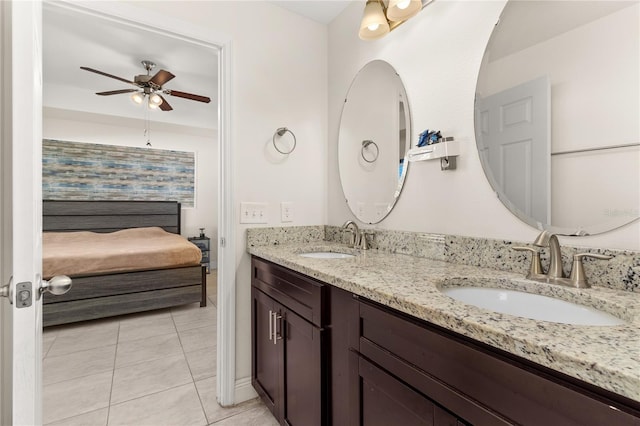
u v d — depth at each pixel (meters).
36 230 0.80
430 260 1.37
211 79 3.67
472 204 1.24
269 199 1.88
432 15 1.42
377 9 1.40
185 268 3.35
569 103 0.97
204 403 1.73
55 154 4.42
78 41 2.83
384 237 1.64
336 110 2.04
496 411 0.59
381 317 0.88
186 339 2.58
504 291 0.99
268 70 1.88
